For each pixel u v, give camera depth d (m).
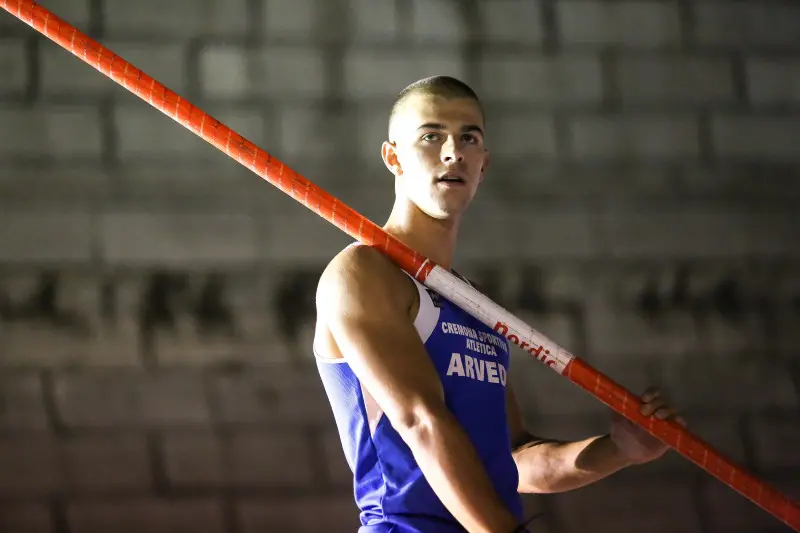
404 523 5.08
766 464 11.95
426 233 5.71
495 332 5.67
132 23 11.49
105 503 10.92
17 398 10.96
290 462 11.20
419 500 5.10
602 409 11.73
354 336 4.98
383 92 11.82
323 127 11.66
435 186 5.55
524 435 6.86
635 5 12.42
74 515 10.87
